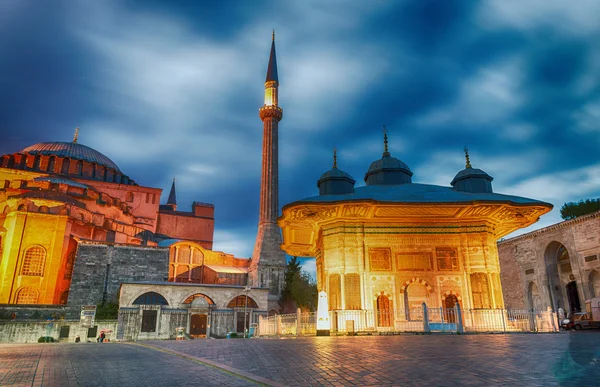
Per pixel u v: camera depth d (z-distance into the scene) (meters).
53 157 81.50
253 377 8.41
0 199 68.75
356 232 30.23
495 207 28.38
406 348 13.23
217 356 12.38
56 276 57.72
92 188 73.19
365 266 29.59
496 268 30.36
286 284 71.00
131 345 20.06
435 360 10.22
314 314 26.50
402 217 30.48
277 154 79.38
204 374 9.21
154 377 8.95
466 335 20.83
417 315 29.08
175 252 75.19
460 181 33.81
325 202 28.00
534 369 8.57
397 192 32.19
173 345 17.75
